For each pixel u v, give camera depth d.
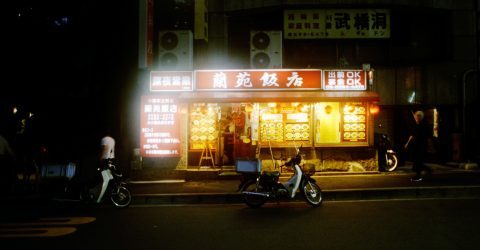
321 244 6.94
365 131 15.23
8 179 12.19
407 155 17.48
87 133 16.42
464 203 10.39
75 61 16.81
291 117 15.23
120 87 16.69
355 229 7.91
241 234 7.72
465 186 11.70
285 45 17.09
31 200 11.54
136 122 16.19
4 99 15.88
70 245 7.12
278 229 8.06
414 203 10.52
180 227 8.41
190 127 15.80
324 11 16.84
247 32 17.19
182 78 14.68
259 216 9.41
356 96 14.30
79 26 16.80
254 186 11.74
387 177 14.00
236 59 17.11
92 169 11.20
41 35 16.36
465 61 17.08
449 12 17.20
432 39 17.38
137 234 7.86
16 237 7.69
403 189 11.50
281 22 17.00
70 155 15.11
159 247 6.94
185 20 16.31
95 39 16.92
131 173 14.60
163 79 14.70
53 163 13.48
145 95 14.66
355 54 17.11
